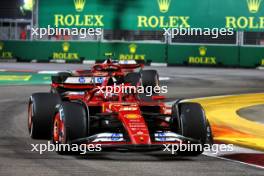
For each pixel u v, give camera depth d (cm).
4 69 10894
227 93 7675
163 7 12388
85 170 3111
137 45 12362
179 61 12356
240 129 4816
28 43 12706
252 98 7094
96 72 5472
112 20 12444
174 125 3688
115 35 12662
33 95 4153
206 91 7862
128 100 3981
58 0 12456
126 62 6575
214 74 10588
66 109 3491
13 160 3378
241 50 12212
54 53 12638
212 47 12275
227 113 5744
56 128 3691
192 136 3553
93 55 12494
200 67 12188
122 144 3306
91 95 4053
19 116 5328
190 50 12312
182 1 12344
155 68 11631
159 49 12325
